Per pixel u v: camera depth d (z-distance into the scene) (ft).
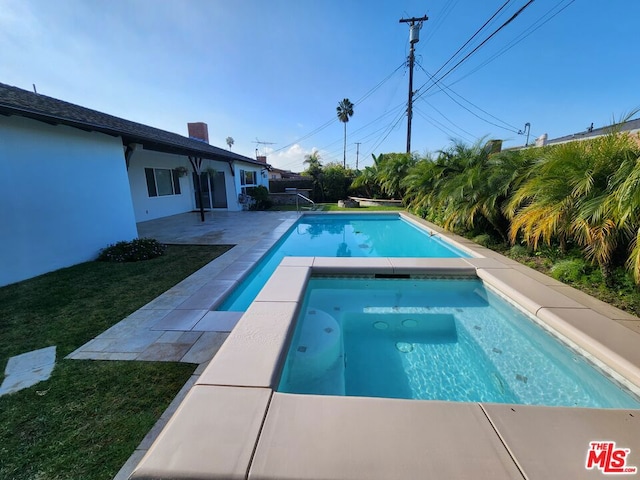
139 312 11.39
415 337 10.91
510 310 11.68
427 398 8.12
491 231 21.36
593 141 12.72
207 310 11.57
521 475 4.18
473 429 4.96
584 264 12.65
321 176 62.59
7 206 14.28
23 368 8.01
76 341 9.36
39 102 18.65
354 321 11.94
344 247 25.12
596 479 4.08
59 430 5.97
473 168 21.65
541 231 14.02
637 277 9.62
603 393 7.59
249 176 54.80
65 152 16.96
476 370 9.14
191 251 20.86
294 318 9.19
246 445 4.65
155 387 7.25
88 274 15.85
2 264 14.12
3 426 6.06
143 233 27.66
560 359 9.07
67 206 17.16
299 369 8.81
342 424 5.06
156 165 37.88
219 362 6.81
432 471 4.22
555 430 4.97
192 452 4.53
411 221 32.86
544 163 14.20
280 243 25.44
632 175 9.40
